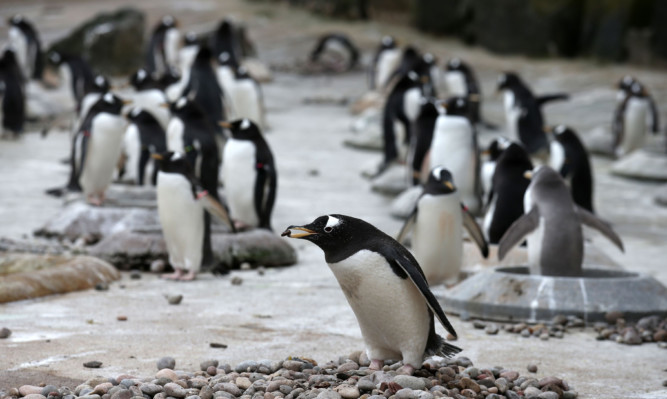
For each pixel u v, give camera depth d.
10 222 14.42
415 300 6.18
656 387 7.00
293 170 21.55
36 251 11.87
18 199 16.58
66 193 16.56
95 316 8.95
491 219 12.09
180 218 10.70
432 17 49.78
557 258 9.49
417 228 10.29
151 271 11.48
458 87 32.09
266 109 32.78
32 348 7.61
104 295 10.01
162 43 38.88
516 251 11.30
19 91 25.19
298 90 37.78
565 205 9.62
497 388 6.37
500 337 8.66
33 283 9.74
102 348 7.71
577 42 45.25
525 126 26.05
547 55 45.03
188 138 14.23
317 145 25.78
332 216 6.14
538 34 45.06
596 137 27.58
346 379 6.51
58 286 9.97
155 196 14.78
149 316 9.04
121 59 38.69
